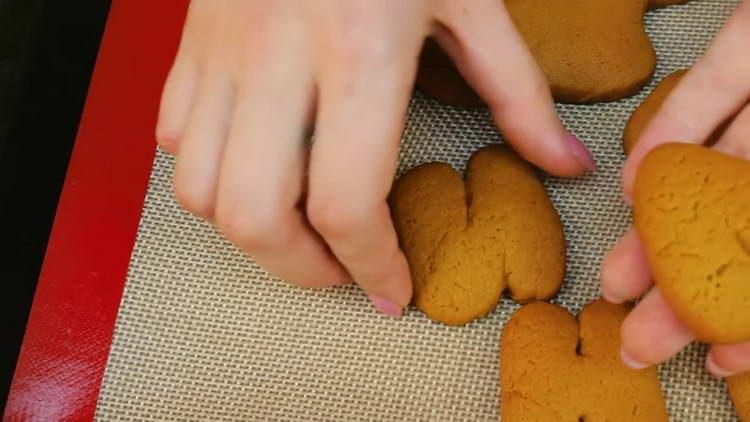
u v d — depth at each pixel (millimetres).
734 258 420
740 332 418
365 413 499
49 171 611
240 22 453
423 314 505
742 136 451
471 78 491
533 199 499
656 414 469
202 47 468
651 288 452
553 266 493
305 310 513
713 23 526
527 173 505
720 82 462
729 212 424
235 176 435
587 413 468
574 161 498
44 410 536
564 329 481
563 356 476
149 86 582
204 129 452
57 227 559
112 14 597
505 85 482
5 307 598
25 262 603
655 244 429
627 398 469
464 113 528
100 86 583
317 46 440
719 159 432
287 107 439
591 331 479
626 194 473
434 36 486
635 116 509
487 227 494
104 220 559
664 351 441
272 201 436
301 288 516
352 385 503
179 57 480
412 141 526
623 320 469
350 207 434
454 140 525
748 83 459
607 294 462
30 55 607
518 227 493
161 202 534
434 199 500
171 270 523
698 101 465
